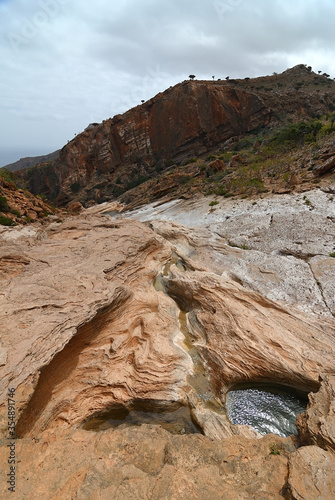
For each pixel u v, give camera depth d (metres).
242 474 8.17
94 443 8.88
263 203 33.72
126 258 19.34
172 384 13.06
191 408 12.41
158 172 98.44
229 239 27.19
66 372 12.13
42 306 12.95
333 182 33.94
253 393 13.38
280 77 123.12
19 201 38.53
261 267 20.89
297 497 6.92
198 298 17.42
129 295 16.14
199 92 98.00
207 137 98.62
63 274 16.05
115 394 12.40
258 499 7.11
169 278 20.72
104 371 12.84
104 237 22.50
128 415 12.52
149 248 22.80
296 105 102.94
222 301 16.41
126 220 28.95
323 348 13.53
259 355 13.52
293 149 53.50
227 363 13.68
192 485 7.40
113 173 106.44
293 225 26.52
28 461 7.93
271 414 12.34
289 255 22.86
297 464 7.77
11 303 13.14
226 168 59.75
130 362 13.73
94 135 107.06
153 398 12.51
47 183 121.00
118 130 106.12
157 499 6.95
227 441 9.56
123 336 14.40
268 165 47.53
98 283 15.26
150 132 105.19
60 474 7.57
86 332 13.07
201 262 22.81
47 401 10.96
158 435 9.38
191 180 59.75
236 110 98.94
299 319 15.32
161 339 14.86
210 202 39.59
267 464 8.43
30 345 10.65
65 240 21.89
